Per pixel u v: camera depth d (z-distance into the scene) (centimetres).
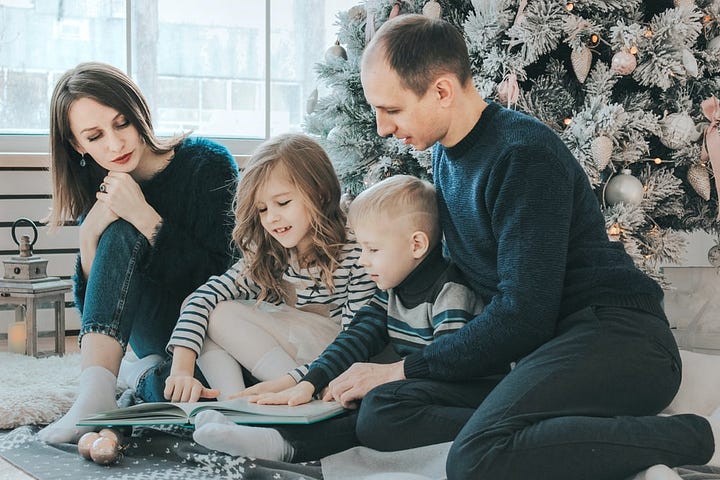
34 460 145
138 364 182
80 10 286
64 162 180
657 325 137
